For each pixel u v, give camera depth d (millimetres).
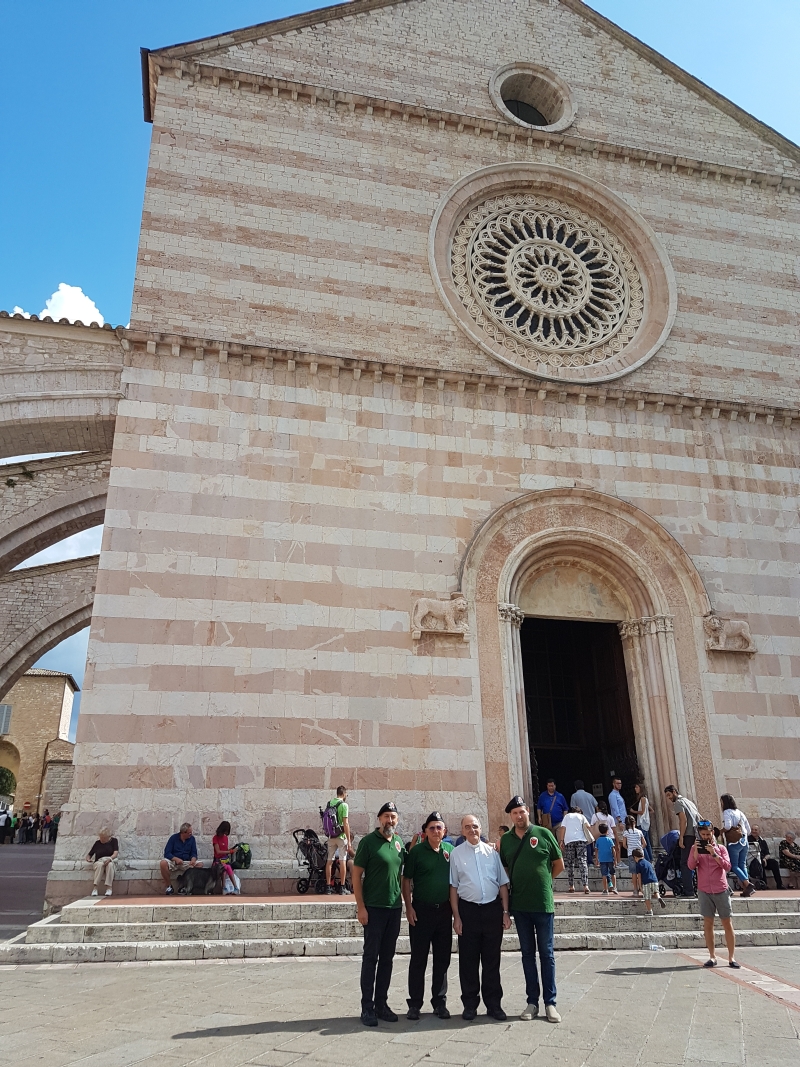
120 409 17688
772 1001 8453
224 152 20672
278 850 15305
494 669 17688
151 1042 6695
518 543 18891
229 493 17641
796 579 20172
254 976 9867
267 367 18859
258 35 22266
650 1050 6621
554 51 25156
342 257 20531
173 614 16406
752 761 18141
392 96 22875
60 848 14469
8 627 35094
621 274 23250
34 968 10414
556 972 10180
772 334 22953
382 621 17453
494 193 23141
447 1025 7488
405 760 16516
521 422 19984
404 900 8172
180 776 15359
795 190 25109
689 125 25344
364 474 18562
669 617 18969
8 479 28797
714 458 20906
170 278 19141
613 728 20609
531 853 8234
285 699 16344
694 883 14156
